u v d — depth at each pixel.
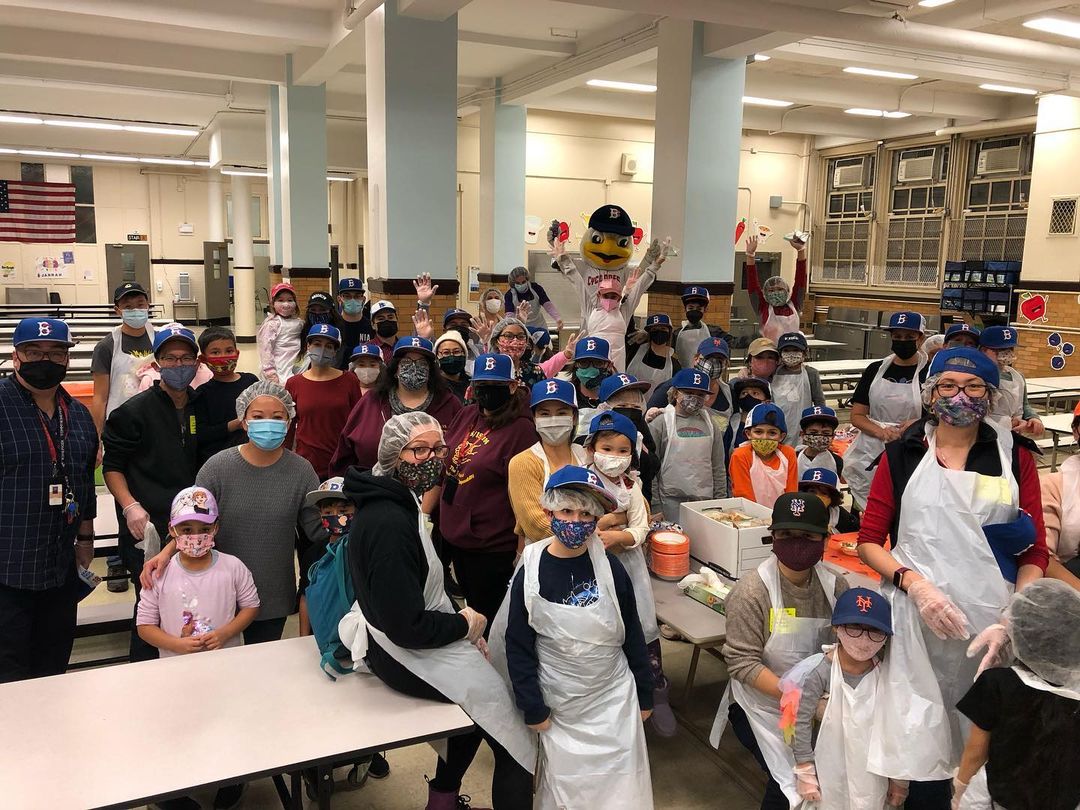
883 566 2.16
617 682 2.18
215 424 3.25
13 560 2.52
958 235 13.89
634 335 5.75
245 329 15.52
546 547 2.20
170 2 7.99
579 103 12.90
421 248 7.50
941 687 2.13
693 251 8.58
